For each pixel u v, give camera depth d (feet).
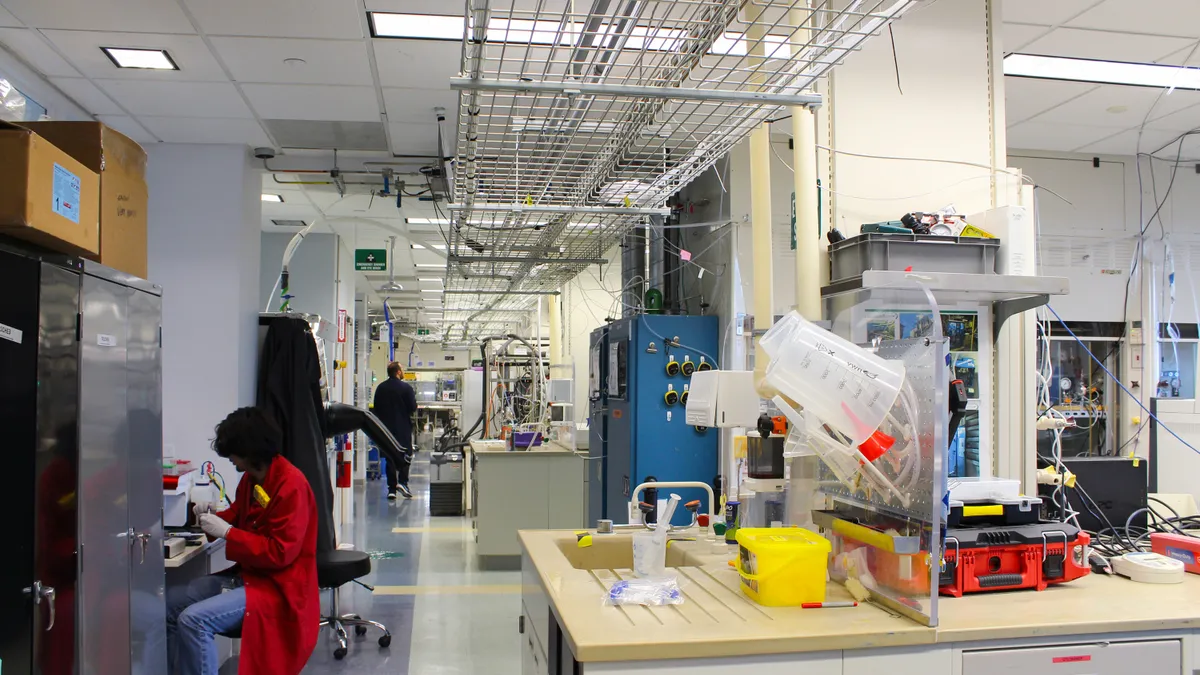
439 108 15.43
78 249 7.25
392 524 24.81
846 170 10.00
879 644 5.70
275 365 14.29
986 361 9.91
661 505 7.77
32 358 6.47
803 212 9.09
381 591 16.74
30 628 6.35
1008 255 9.20
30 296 6.48
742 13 7.66
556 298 28.17
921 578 5.98
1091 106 15.49
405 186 20.15
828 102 10.02
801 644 5.58
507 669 12.16
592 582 7.14
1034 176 18.10
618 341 16.56
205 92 14.44
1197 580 7.46
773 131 14.30
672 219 17.12
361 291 40.70
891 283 8.24
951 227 9.35
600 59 8.27
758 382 9.02
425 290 42.55
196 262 17.08
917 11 10.35
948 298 9.55
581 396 25.90
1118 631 6.07
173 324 16.87
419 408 49.08
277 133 16.85
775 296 14.61
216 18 11.50
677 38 7.34
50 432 6.66
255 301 18.25
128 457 8.04
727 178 14.83
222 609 9.16
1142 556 7.70
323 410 14.71
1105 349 18.39
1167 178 18.65
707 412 9.26
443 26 11.82
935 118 10.33
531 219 14.23
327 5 11.12
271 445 9.96
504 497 19.01
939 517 5.85
